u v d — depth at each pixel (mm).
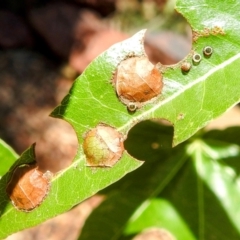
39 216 69
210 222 90
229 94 65
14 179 70
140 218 91
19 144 207
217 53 66
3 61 253
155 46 260
